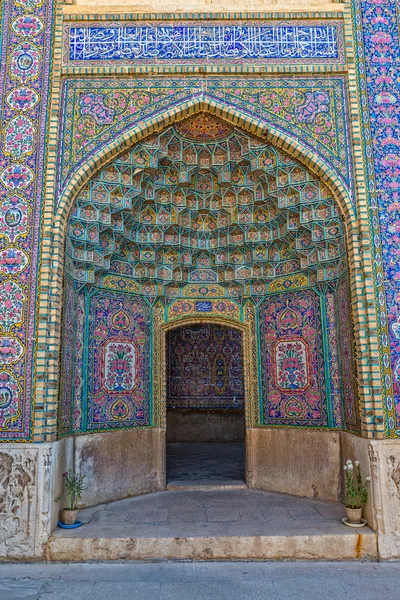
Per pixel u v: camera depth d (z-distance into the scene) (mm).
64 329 4598
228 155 5297
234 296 6133
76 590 3439
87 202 4848
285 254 5770
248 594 3379
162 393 5891
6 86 4609
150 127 4695
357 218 4465
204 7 4879
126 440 5449
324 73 4766
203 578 3637
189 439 9367
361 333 4277
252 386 5906
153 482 5676
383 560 3930
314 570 3777
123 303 5699
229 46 4816
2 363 4129
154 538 3984
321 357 5301
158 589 3459
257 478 5742
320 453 5172
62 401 4555
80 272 5105
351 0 4887
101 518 4531
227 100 4734
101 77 4715
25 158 4457
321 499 5105
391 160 4551
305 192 4961
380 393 4152
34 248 4285
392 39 4828
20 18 4773
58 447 4277
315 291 5430
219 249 6039
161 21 4859
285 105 4738
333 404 5117
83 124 4633
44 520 3961
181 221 5785
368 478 4094
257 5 4930
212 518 4520
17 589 3451
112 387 5430
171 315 6062
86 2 4988
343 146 4637
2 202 4367
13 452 4016
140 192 5172
